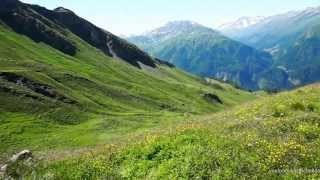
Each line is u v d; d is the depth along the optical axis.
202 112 154.88
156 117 99.56
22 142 65.94
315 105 34.97
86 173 23.03
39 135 71.00
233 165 20.78
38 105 87.12
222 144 22.80
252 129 27.03
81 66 160.50
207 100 199.88
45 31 183.62
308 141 24.83
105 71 174.62
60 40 184.38
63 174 23.45
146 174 21.80
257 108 37.69
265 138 24.59
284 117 31.52
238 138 24.11
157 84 191.38
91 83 127.25
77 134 72.50
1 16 176.12
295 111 34.19
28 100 87.31
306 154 22.23
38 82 99.81
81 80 125.25
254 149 22.42
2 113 78.50
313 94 40.38
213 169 20.78
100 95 121.00
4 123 74.19
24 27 178.00
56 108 88.88
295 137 25.03
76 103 98.31
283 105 35.66
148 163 22.38
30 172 24.88
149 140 24.83
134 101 131.88
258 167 20.70
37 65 123.88
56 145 64.06
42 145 64.19
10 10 181.88
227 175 20.17
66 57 169.38
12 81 96.38
